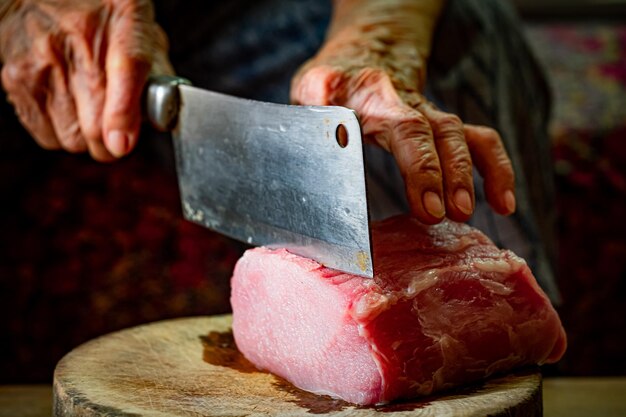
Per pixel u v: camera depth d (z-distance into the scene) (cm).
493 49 224
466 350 128
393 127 135
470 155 144
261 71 225
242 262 146
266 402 126
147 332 160
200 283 262
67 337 262
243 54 226
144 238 261
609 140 303
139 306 262
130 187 259
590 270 302
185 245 262
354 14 183
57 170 256
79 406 122
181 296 262
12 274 259
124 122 167
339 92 150
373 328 122
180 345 154
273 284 138
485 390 127
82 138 184
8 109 238
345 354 125
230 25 227
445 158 133
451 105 211
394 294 124
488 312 130
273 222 143
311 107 132
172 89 163
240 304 147
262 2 229
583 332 303
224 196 155
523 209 205
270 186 143
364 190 124
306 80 157
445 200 131
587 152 303
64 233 259
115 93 166
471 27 222
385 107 141
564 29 353
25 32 181
